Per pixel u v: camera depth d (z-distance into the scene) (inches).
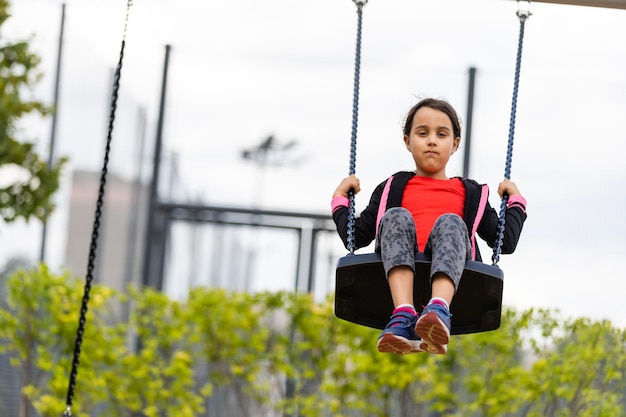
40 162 381.1
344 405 450.3
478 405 431.2
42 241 476.7
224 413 477.4
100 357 446.3
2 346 448.5
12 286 446.9
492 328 203.5
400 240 191.0
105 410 482.0
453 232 190.1
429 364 441.4
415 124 207.0
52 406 436.8
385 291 200.7
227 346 465.1
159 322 465.1
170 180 492.7
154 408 446.3
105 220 490.9
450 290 183.8
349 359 451.8
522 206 208.5
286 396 470.3
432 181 206.2
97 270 488.7
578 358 418.0
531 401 432.8
